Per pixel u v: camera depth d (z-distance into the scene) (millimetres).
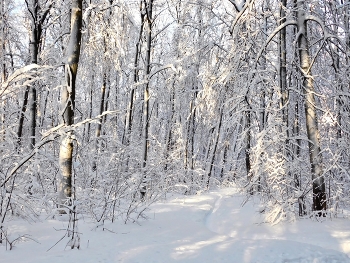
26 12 12266
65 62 7227
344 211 8648
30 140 9633
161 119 20891
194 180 17469
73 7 7297
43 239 5465
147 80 12430
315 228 6852
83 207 7133
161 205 10500
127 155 9625
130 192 7520
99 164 8656
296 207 8469
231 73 9477
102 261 4402
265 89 10750
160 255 4777
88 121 6207
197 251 5062
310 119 8578
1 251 4719
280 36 10594
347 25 10594
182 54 16109
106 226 6711
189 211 9570
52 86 12609
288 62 10578
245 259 4738
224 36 14773
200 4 13773
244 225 7812
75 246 5047
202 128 22203
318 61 11008
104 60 10797
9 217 6535
